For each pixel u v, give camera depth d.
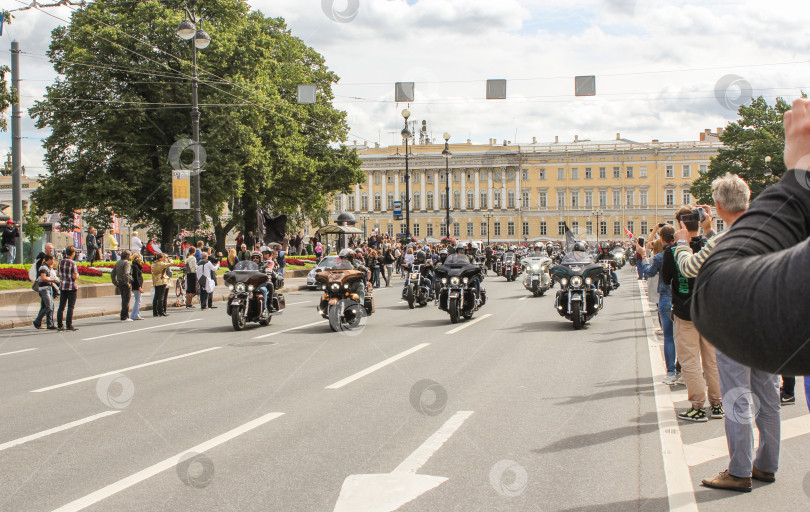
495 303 23.70
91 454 5.93
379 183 121.12
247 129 39.12
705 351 7.11
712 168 57.72
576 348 12.58
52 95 38.88
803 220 1.15
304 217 64.38
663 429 6.59
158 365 11.02
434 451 5.90
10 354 12.84
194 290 24.14
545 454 5.80
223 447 6.09
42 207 40.12
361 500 4.66
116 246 36.59
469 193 118.00
